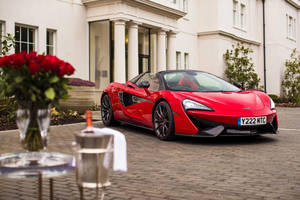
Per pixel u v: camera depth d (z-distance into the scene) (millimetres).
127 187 2877
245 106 4902
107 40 12867
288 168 3570
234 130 4754
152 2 12578
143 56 13836
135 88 6059
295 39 28000
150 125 5566
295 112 12203
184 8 18250
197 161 3887
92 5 12195
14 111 6613
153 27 13680
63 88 1918
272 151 4477
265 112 4902
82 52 12289
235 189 2824
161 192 2734
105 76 12789
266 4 24172
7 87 1826
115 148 2031
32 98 1790
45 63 1794
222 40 19094
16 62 1767
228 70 19156
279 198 2592
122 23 11680
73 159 1889
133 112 5992
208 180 3104
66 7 11750
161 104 5242
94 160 1778
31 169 1709
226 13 19703
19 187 2855
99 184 1794
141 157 4098
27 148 1898
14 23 10180
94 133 1856
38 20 10891
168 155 4211
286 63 22984
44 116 1894
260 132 4969
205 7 18969
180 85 5504
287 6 26062
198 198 2582
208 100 4918
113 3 11656
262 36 24359
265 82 24141
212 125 4707
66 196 2617
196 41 19094
